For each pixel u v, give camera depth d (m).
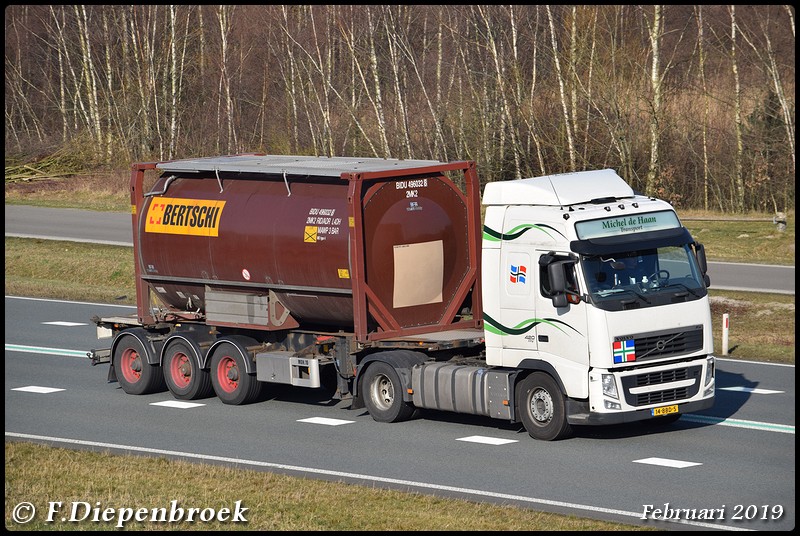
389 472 29.17
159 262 40.41
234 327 38.97
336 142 113.19
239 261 37.94
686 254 32.59
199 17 131.00
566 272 31.42
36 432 34.75
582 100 98.31
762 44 99.38
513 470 29.14
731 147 97.25
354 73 113.56
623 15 105.00
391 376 35.06
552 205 32.19
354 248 35.03
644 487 27.31
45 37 148.75
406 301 36.47
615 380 31.11
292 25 121.94
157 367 40.25
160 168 40.28
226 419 36.31
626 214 32.19
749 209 95.94
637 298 31.42
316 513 24.81
